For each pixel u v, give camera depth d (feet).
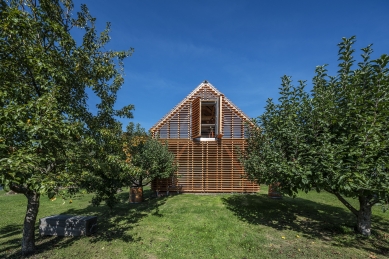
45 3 15.92
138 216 25.91
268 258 14.89
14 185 14.55
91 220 20.40
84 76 17.37
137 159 33.76
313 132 18.84
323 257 15.08
